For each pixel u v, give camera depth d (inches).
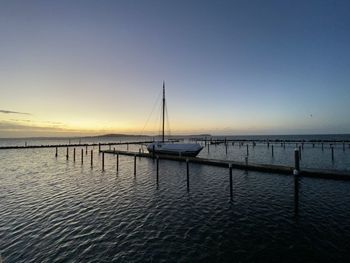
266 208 541.6
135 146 3673.7
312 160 1446.9
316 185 745.0
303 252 344.2
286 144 3117.6
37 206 581.0
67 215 514.0
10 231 429.7
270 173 944.3
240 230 421.7
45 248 366.0
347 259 324.5
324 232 409.1
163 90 2027.6
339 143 2957.7
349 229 419.5
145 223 461.4
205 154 2021.4
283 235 399.9
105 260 328.5
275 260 323.9
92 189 765.3
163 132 2011.6
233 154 1991.9
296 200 510.3
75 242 384.8
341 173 797.9
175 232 416.8
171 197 650.8
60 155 2162.9
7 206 581.6
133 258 332.5
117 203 601.3
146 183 848.3
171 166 1251.8
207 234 406.6
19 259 335.6
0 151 2642.7
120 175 1032.2
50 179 954.1
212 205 571.5
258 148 2642.7
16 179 959.6
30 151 2659.9
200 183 820.6
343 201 582.9
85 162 1576.0
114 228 438.6
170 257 333.7
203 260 325.4
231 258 330.0
